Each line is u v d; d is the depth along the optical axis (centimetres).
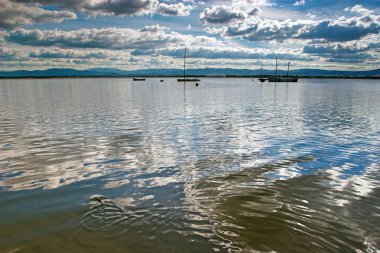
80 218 655
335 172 970
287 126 1916
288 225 623
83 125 1959
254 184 859
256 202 734
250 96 5150
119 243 557
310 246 549
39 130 1775
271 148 1304
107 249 538
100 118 2297
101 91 6912
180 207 709
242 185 850
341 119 2255
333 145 1363
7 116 2420
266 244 555
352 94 5728
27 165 1062
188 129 1800
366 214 673
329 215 667
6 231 604
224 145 1362
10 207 717
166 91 6838
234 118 2311
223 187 837
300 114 2578
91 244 554
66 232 596
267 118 2312
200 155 1186
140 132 1698
